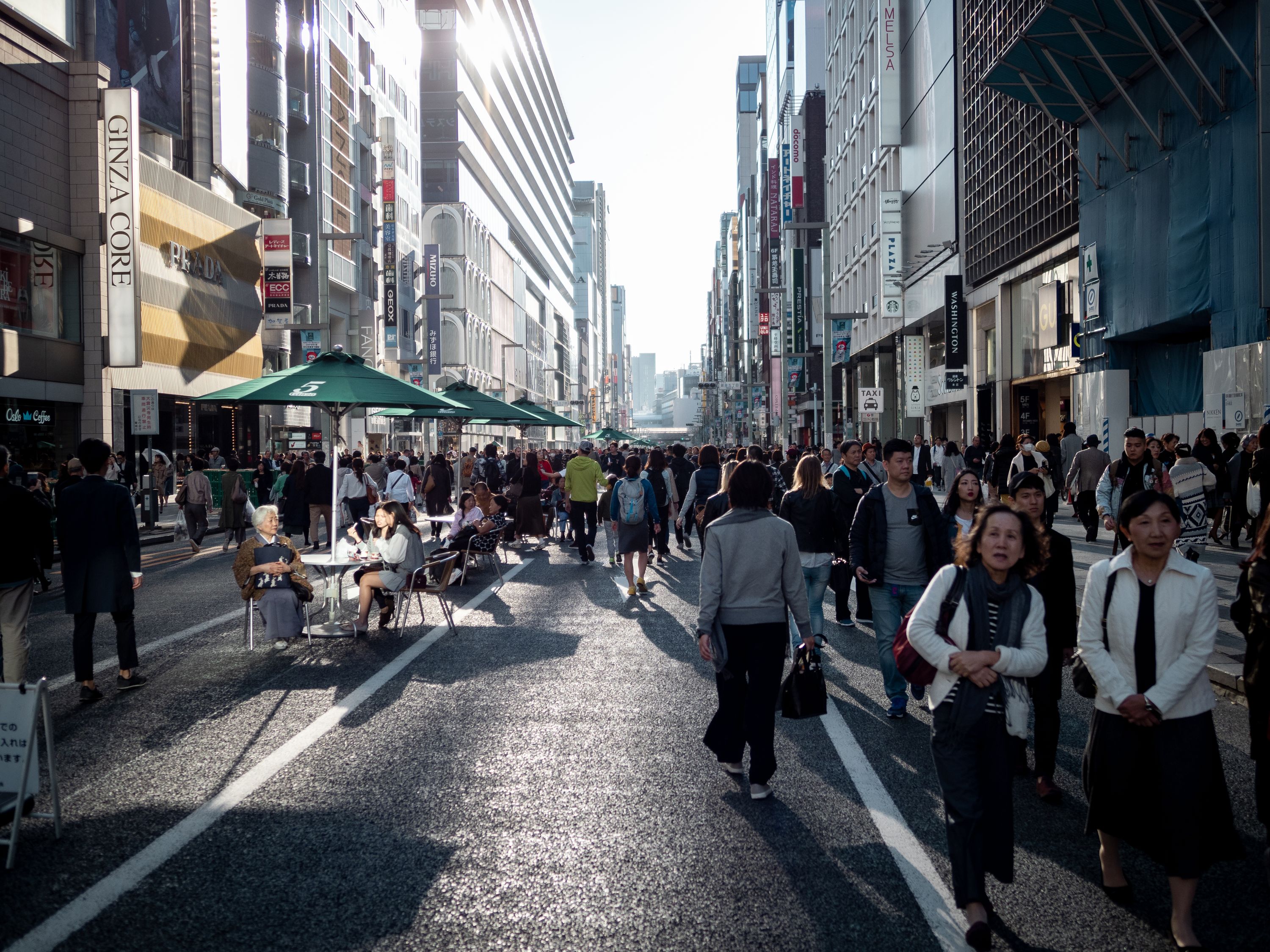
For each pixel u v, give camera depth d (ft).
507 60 376.27
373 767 19.80
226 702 25.25
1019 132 104.06
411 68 240.94
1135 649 12.76
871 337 173.17
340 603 35.86
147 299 107.55
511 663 30.07
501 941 12.46
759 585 18.03
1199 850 12.23
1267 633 12.84
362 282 196.03
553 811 17.30
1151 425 80.94
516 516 71.46
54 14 89.97
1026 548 13.00
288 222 139.64
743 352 417.28
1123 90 73.72
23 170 86.43
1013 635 12.84
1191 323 72.84
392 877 14.47
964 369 124.57
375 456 81.51
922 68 138.41
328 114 170.40
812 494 30.40
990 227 114.52
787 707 18.07
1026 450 55.77
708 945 12.35
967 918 12.65
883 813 17.10
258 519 31.45
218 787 18.57
